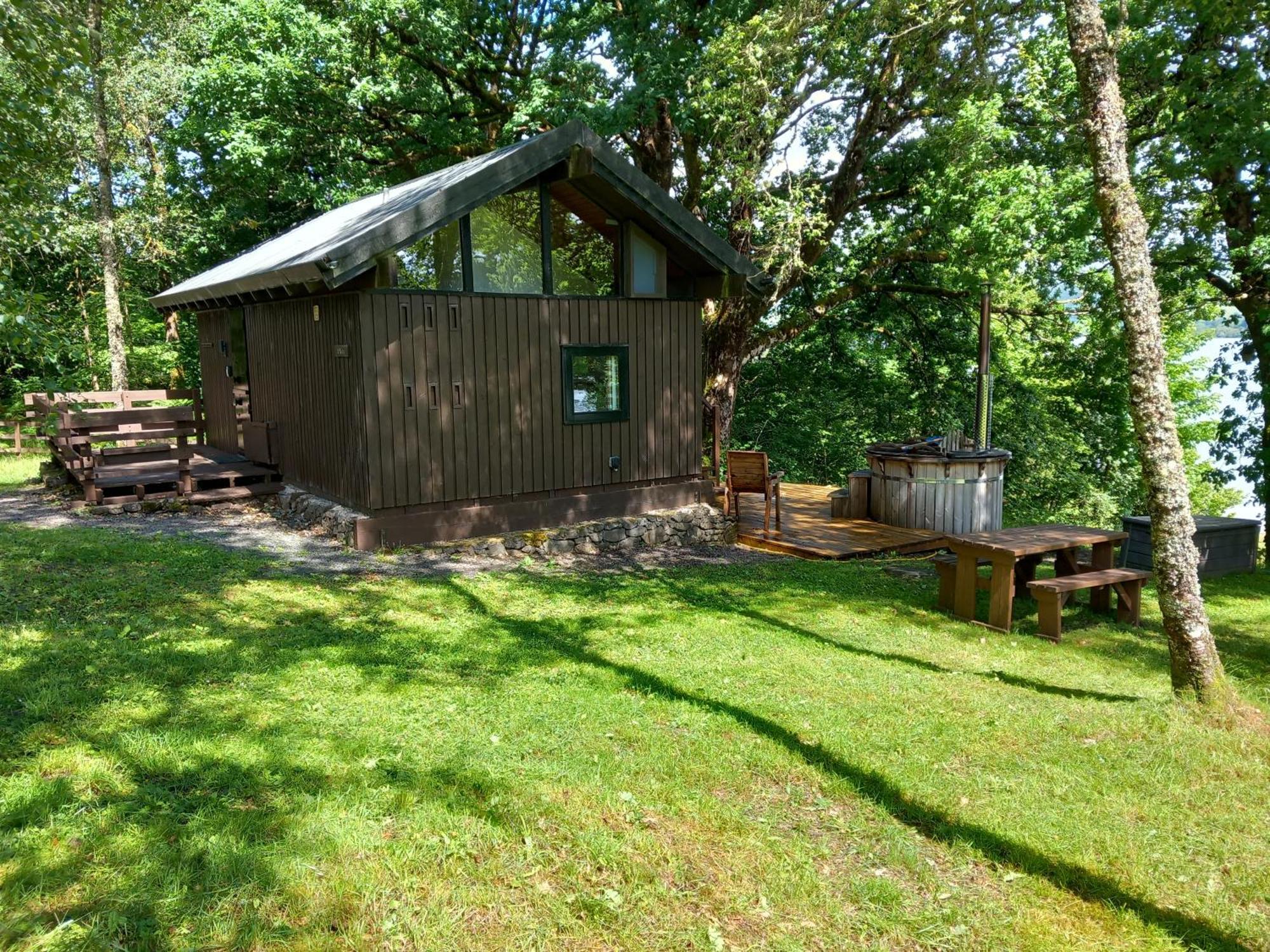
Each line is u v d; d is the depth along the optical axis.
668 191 17.77
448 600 7.69
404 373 9.36
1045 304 18.75
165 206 21.14
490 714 4.86
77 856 3.12
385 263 8.73
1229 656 6.99
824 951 2.98
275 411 12.16
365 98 16.11
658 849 3.49
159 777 3.81
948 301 20.11
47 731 4.18
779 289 16.36
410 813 3.63
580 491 10.96
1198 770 4.42
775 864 3.46
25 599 6.53
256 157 16.61
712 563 10.35
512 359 10.15
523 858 3.37
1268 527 13.96
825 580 9.44
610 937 2.97
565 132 9.63
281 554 8.95
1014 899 3.32
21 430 18.73
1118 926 3.17
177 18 18.44
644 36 14.87
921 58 13.32
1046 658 6.70
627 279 11.02
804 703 5.30
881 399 22.95
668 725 4.84
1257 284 13.37
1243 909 3.29
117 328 18.41
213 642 5.84
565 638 6.67
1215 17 11.45
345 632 6.41
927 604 8.45
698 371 11.93
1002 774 4.37
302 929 2.88
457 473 9.87
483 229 9.85
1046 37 12.79
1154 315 4.93
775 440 22.81
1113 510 24.00
